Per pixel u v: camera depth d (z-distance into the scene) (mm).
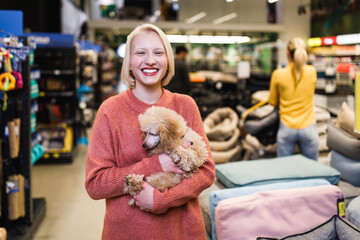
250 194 2322
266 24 12141
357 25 6309
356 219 2143
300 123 3500
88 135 8398
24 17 9516
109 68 12516
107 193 1490
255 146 4223
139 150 1533
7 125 3230
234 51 11195
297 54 3381
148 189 1442
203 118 5703
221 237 2064
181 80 5016
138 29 1601
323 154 3834
